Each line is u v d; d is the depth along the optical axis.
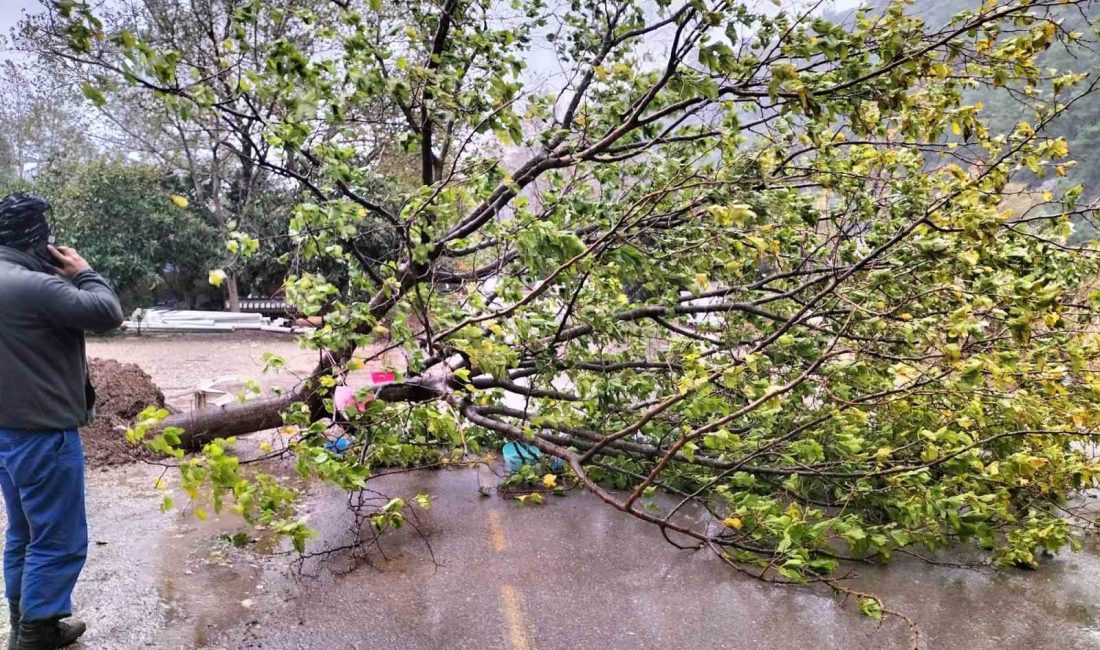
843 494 4.12
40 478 2.63
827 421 3.60
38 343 2.58
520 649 2.94
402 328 3.24
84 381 2.81
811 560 3.67
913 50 3.17
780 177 3.95
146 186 14.74
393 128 4.19
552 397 4.18
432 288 3.61
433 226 3.96
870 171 4.29
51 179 16.05
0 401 2.55
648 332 4.52
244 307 16.11
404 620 3.14
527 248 3.10
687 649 2.98
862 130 3.47
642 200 3.31
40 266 2.78
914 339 3.10
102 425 5.41
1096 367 3.80
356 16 3.19
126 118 14.21
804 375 2.51
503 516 4.46
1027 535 3.70
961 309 2.91
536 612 3.25
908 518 3.56
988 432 3.58
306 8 3.42
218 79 3.11
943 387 3.40
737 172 3.81
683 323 4.65
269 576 3.52
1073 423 3.30
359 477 2.96
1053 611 3.40
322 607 3.23
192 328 13.41
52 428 2.63
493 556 3.86
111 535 3.93
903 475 3.45
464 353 3.39
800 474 3.88
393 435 3.77
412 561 3.77
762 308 4.42
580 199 3.94
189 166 15.21
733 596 3.47
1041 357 3.04
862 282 3.65
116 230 14.35
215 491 2.38
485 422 3.77
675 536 4.21
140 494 4.57
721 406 3.03
